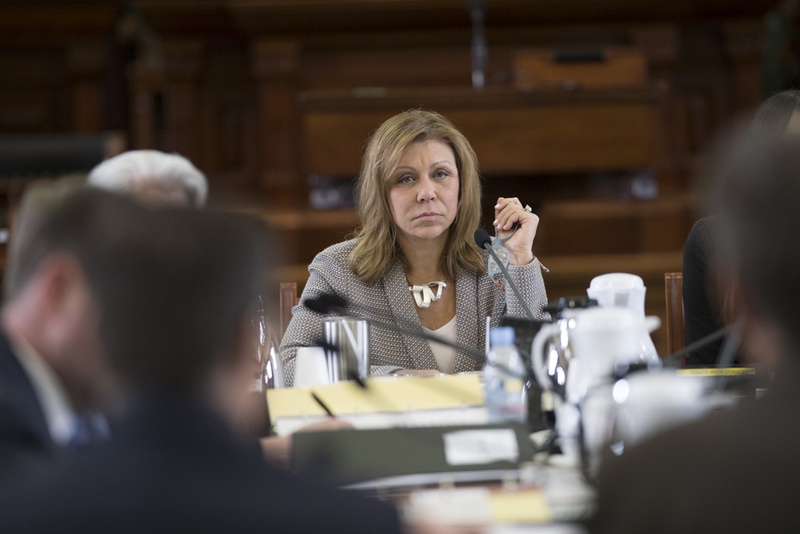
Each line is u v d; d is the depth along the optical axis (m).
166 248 2.48
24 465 4.06
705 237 7.34
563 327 5.21
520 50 17.67
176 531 2.34
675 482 2.45
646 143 17.12
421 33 19.12
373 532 2.50
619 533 2.49
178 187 6.04
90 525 2.32
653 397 3.93
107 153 17.14
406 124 7.34
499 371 5.28
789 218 2.57
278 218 17.31
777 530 2.38
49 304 2.59
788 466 2.40
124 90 23.64
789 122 6.91
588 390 4.55
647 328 5.64
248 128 19.72
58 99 23.02
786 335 2.61
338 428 4.50
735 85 19.19
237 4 18.45
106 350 2.45
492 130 17.00
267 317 6.16
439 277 7.45
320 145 16.98
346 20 18.78
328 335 6.30
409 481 3.99
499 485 3.98
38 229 2.67
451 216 7.25
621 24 18.95
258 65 19.12
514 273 7.26
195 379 2.48
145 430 2.42
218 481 2.42
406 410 5.20
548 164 17.11
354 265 7.36
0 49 22.81
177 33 19.27
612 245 17.39
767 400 2.56
